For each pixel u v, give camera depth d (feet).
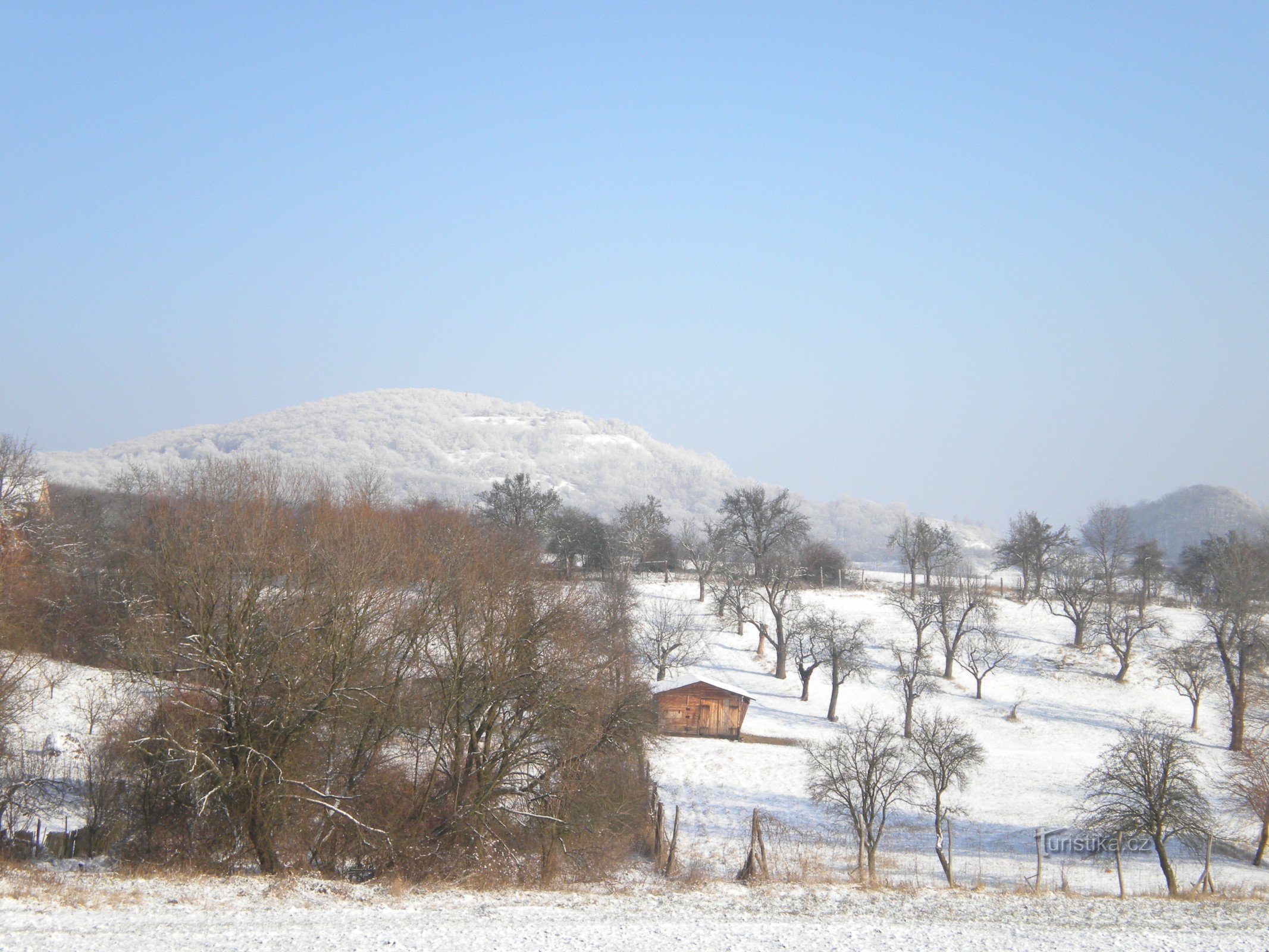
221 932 57.26
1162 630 311.47
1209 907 87.30
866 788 136.67
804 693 275.18
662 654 259.80
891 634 331.77
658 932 61.62
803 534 385.09
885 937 62.49
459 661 104.78
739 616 311.68
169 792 94.43
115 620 113.50
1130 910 82.79
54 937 53.67
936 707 274.57
